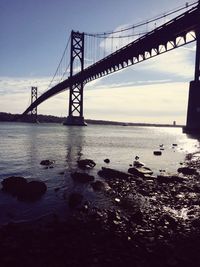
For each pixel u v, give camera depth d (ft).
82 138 172.14
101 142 146.00
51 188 43.52
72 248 22.89
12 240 23.99
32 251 22.26
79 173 50.90
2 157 81.20
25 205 34.99
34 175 54.75
